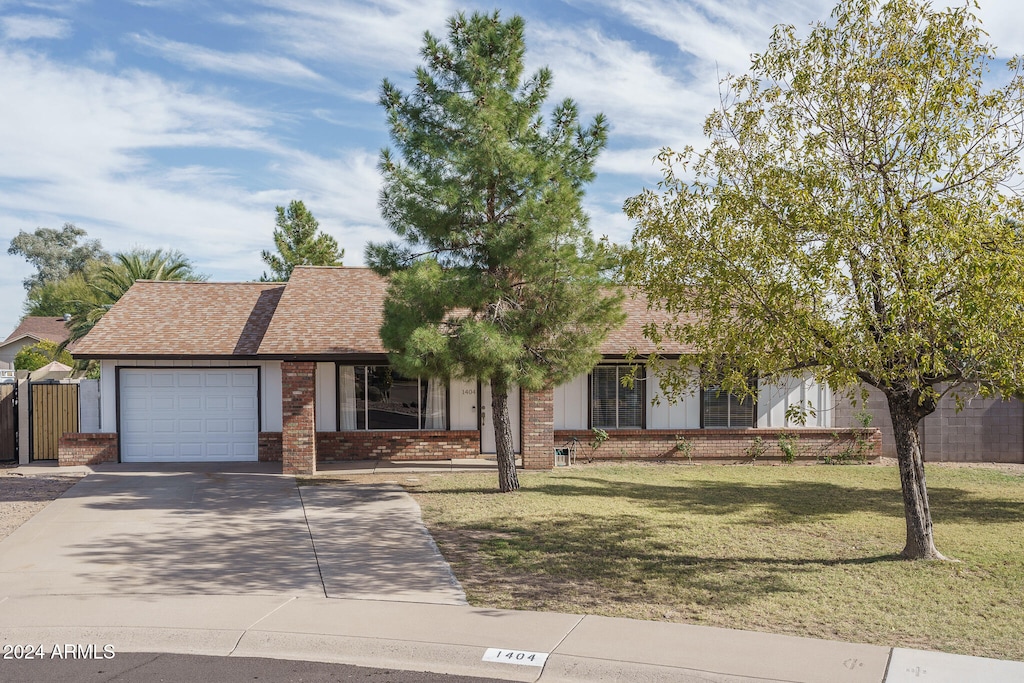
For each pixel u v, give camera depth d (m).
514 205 14.12
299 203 40.22
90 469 17.72
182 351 18.30
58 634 7.33
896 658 6.72
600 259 13.92
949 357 9.43
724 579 9.27
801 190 9.52
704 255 10.08
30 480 16.08
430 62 14.55
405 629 7.45
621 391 19.69
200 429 19.05
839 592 8.77
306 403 17.00
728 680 6.26
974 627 7.64
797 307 9.37
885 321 9.09
